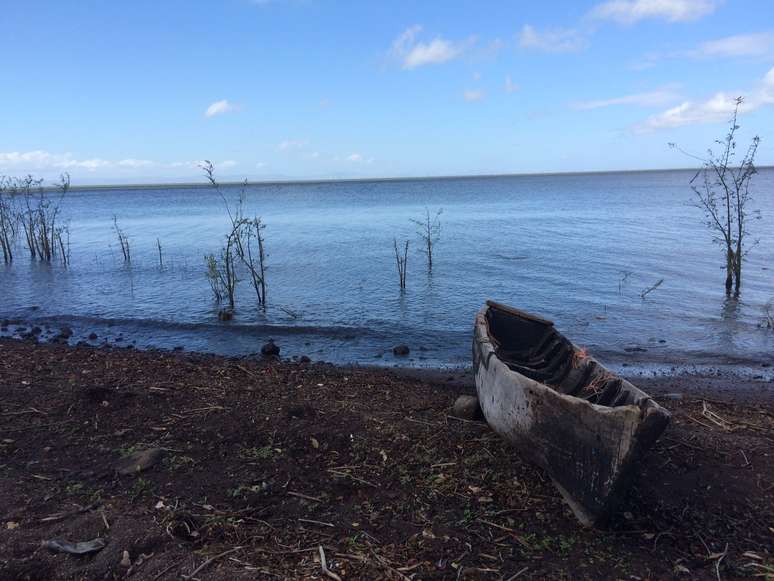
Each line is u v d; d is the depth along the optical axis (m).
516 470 5.54
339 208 59.00
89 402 6.72
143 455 5.45
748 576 4.13
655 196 69.31
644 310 14.38
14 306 15.75
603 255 22.59
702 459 6.00
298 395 7.70
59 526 4.22
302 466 5.51
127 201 92.06
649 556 4.32
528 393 5.22
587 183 140.00
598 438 4.40
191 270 20.66
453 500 4.99
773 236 27.38
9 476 5.03
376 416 6.90
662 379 9.62
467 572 3.99
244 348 11.70
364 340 12.24
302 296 16.36
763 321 13.30
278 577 3.76
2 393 7.00
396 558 4.11
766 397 8.70
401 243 27.30
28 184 26.06
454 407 7.15
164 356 10.15
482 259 22.12
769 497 5.27
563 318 13.73
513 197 77.19
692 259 21.33
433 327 13.16
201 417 6.54
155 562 3.84
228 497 4.85
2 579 3.61
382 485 5.23
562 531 4.59
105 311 15.00
